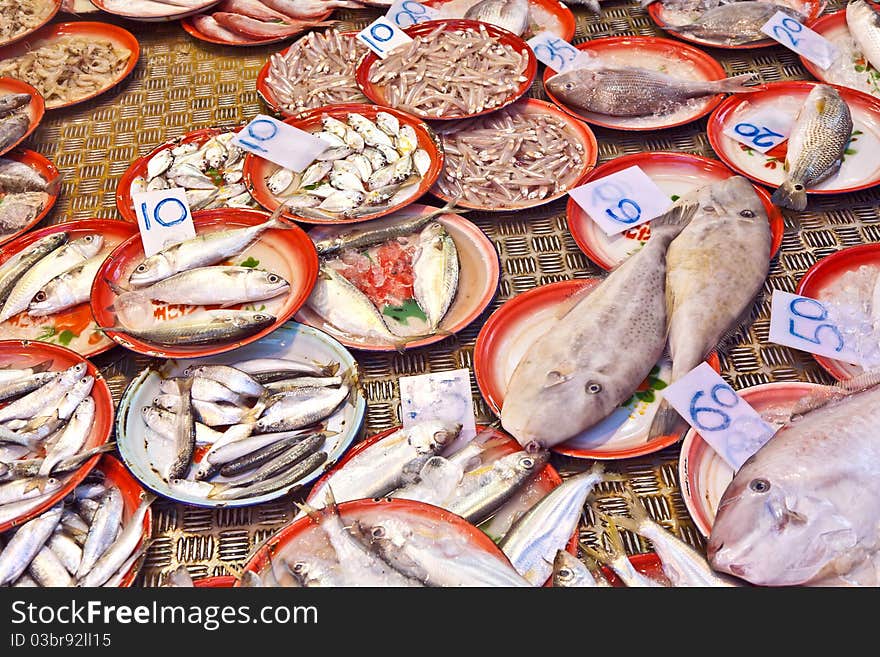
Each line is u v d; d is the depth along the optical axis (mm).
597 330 2732
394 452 2594
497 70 3934
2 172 3809
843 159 3543
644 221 3309
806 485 2240
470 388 2824
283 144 3660
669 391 2646
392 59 4043
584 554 2355
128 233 3445
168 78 4371
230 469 2590
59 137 4059
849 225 3346
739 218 3076
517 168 3518
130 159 3910
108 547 2447
